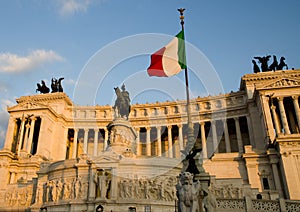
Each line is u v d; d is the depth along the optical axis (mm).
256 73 79750
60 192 35781
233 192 40906
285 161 50469
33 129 79312
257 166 53250
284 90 70188
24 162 62312
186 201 16266
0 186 57906
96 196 32875
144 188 32219
